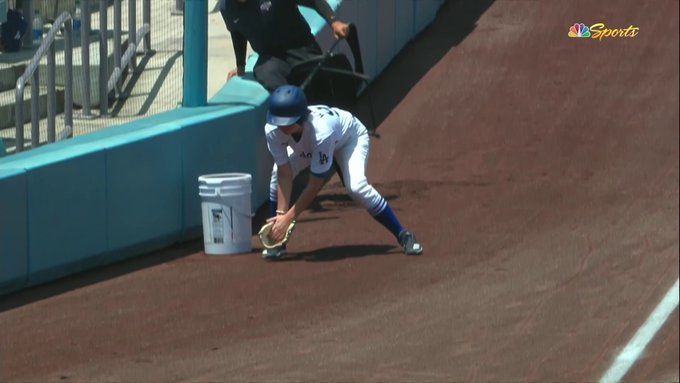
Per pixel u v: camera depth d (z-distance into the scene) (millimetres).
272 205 35750
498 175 44219
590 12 62500
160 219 35750
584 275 33094
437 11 63812
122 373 25875
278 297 31188
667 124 49438
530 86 53844
